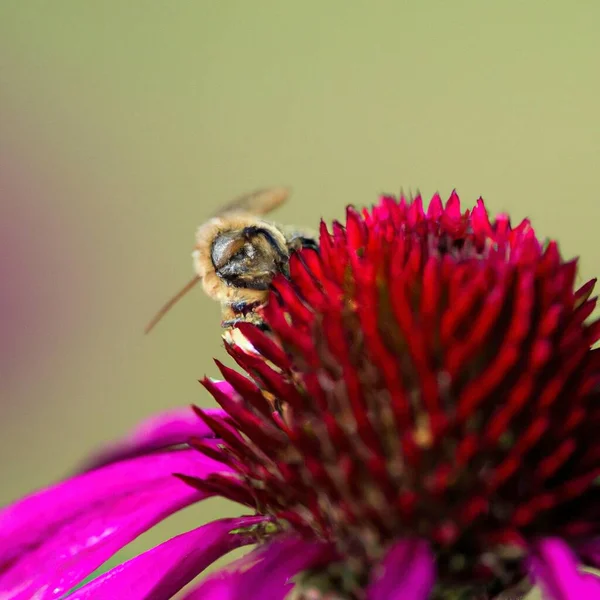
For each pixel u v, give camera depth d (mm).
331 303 128
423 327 125
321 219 132
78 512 134
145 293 357
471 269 126
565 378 124
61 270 360
